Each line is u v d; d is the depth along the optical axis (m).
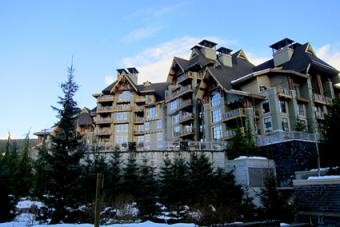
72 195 20.17
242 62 62.28
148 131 68.81
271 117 45.56
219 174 29.41
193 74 58.72
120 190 29.09
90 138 70.06
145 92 71.50
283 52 54.34
